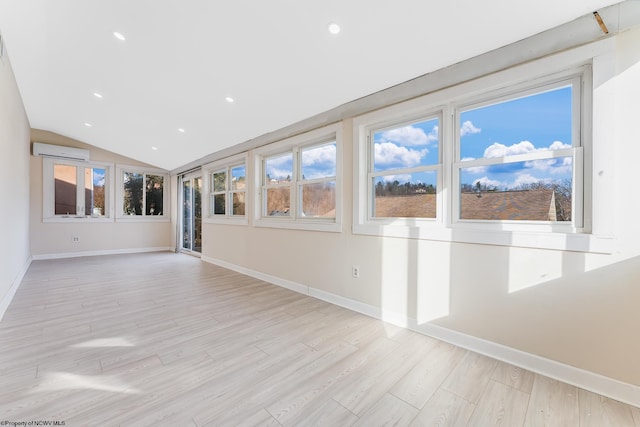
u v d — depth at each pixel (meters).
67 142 6.11
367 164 2.97
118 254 6.68
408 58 2.16
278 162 4.21
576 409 1.52
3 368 1.83
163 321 2.65
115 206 6.80
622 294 1.60
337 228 3.17
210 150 5.14
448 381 1.76
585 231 1.76
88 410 1.46
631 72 1.57
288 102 3.11
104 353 2.04
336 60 2.33
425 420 1.43
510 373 1.85
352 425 1.39
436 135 2.49
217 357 2.01
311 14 1.94
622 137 1.60
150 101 3.74
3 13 2.33
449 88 2.27
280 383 1.72
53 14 2.34
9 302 3.10
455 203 2.32
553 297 1.82
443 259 2.32
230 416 1.44
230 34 2.28
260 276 4.34
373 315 2.81
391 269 2.68
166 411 1.47
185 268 5.14
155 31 2.41
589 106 1.75
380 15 1.84
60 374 1.77
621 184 1.60
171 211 7.57
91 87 3.62
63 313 2.82
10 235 3.33
